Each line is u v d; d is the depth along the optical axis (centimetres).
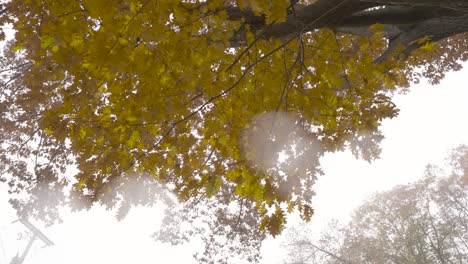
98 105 306
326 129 345
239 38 332
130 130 309
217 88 247
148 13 179
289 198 336
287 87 263
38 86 383
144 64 197
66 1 210
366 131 342
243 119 288
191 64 217
